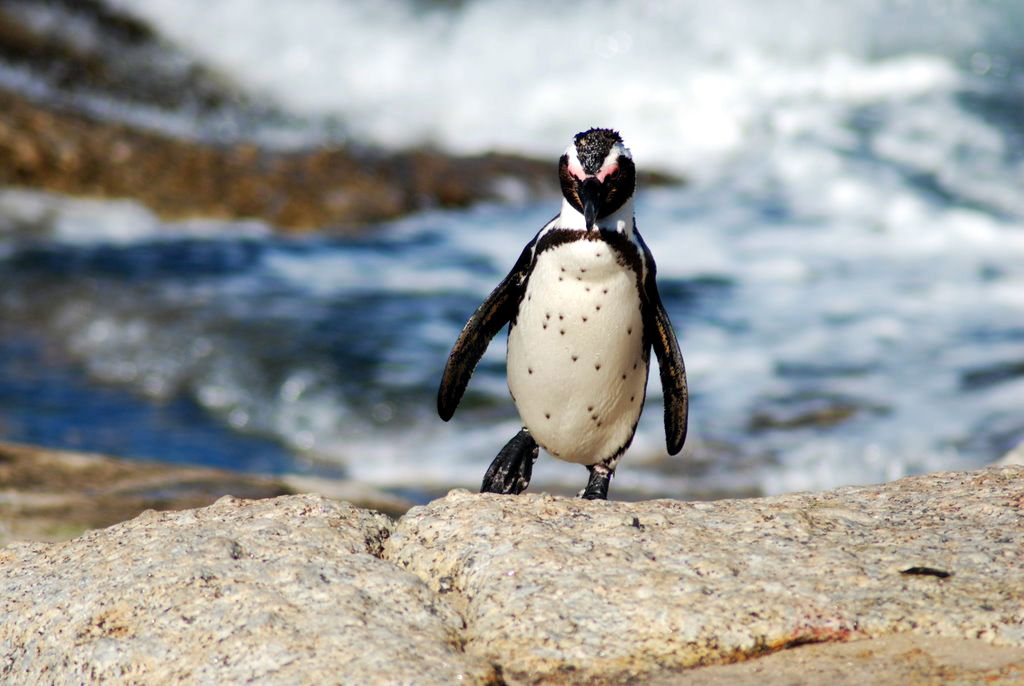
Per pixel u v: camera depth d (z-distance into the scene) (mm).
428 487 30656
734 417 33812
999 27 72500
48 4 68062
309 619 12703
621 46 71688
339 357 38562
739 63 71562
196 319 41188
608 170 16625
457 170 58094
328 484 25312
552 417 18062
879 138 63500
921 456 31406
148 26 70562
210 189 53125
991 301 43344
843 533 14125
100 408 35469
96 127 55594
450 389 18969
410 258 48688
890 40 72500
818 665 11938
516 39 72312
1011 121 65312
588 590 12984
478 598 13180
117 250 47188
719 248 49969
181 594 13211
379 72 71250
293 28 71750
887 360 37781
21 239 47344
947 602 12523
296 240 50375
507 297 18328
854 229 52812
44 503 22359
